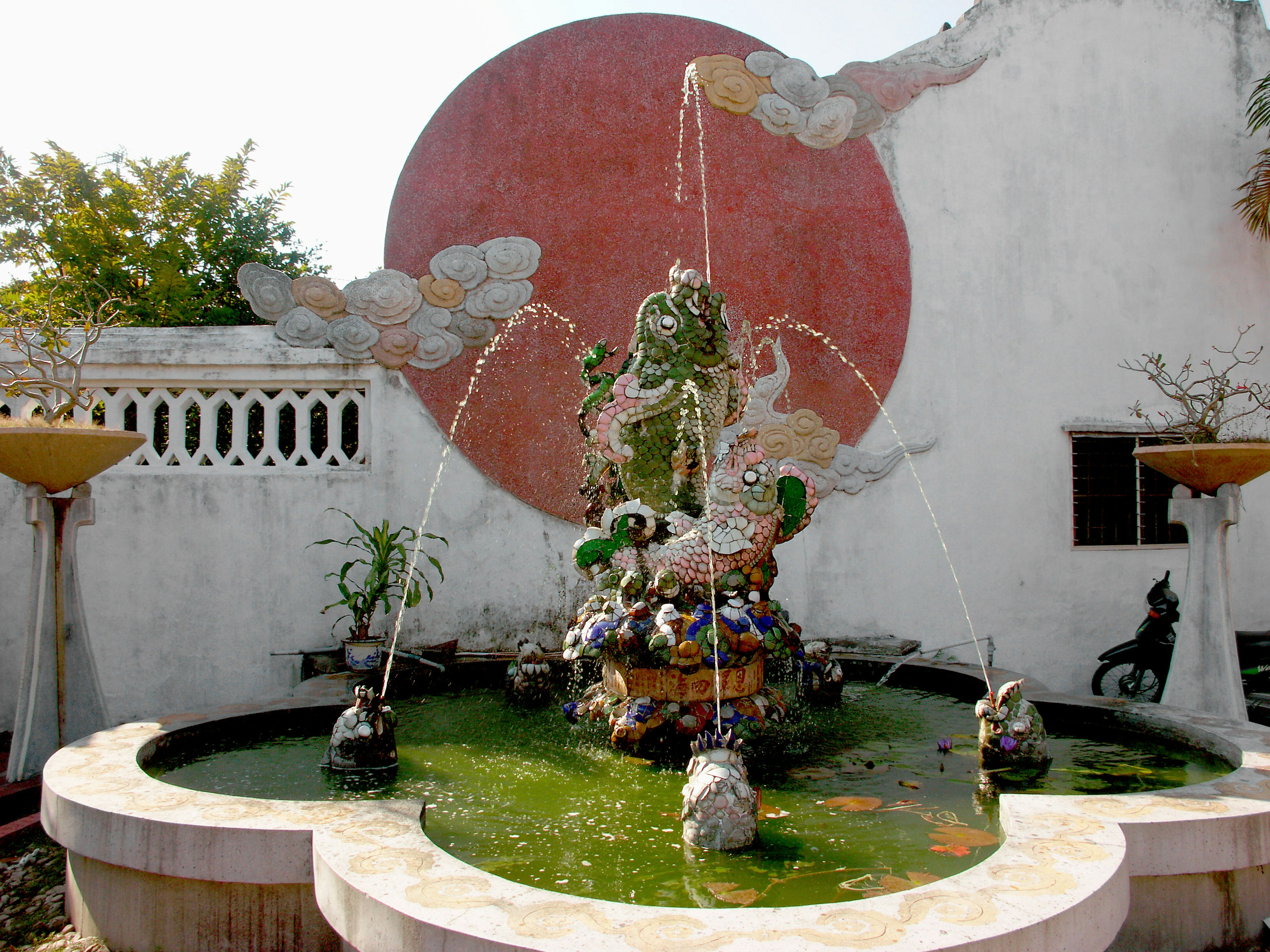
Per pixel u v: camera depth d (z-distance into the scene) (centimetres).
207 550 674
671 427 451
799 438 721
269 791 371
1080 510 761
